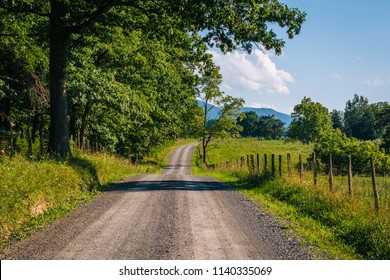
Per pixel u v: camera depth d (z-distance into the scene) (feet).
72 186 44.75
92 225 31.55
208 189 56.85
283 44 60.70
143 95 103.40
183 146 378.73
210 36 59.98
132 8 66.69
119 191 51.39
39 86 81.82
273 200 46.73
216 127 211.82
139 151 159.33
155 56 102.47
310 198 41.39
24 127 109.09
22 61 81.05
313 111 357.20
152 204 41.75
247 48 60.49
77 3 62.08
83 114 105.40
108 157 83.82
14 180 34.24
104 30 72.28
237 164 103.96
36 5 63.93
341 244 28.17
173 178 76.59
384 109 256.32
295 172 57.62
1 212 28.91
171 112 147.13
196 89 199.31
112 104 83.56
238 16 58.85
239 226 32.60
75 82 74.33
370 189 45.16
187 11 57.57
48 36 70.03
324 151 144.56
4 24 74.64
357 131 576.61
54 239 27.30
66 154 56.75
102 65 98.07
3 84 76.18
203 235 29.12
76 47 72.02
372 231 28.58
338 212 34.83
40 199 35.40
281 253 25.40
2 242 26.48
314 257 24.85
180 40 68.18
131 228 30.76
